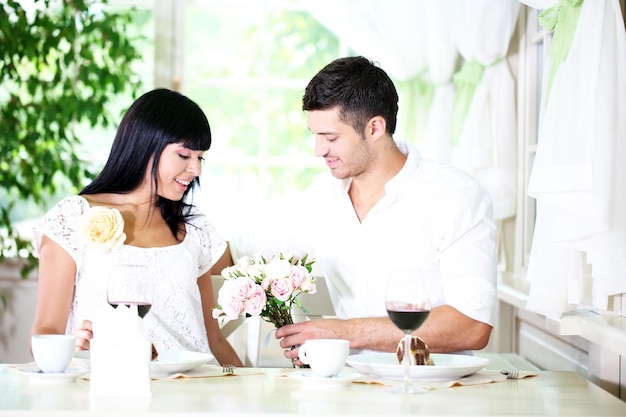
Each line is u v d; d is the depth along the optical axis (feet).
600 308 7.84
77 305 8.08
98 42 14.34
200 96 19.89
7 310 14.01
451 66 13.67
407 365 6.20
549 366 10.82
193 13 19.61
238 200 16.65
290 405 5.60
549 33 11.18
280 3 15.78
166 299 8.33
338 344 6.35
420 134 14.11
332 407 5.55
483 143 12.80
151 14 15.08
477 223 8.36
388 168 8.59
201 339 8.48
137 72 15.14
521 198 13.01
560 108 8.01
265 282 7.26
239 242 9.48
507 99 12.88
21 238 14.02
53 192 14.14
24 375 6.62
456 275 8.13
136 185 8.44
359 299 8.74
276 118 20.66
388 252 8.61
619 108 7.74
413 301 6.01
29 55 13.79
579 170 7.68
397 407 5.57
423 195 8.52
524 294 11.15
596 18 7.81
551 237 8.37
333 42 21.33
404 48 13.96
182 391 6.08
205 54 19.75
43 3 14.02
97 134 15.01
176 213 8.64
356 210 8.87
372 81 8.20
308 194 9.18
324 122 8.20
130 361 5.84
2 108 13.96
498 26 12.66
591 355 8.46
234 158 15.87
